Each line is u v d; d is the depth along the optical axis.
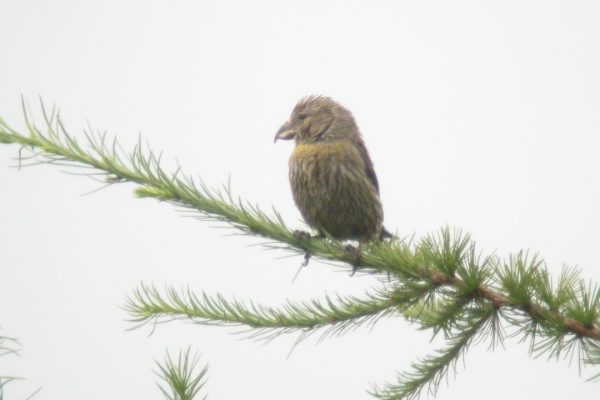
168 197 6.90
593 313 5.43
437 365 6.25
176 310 6.26
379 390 6.37
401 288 6.09
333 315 6.26
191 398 4.82
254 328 6.29
